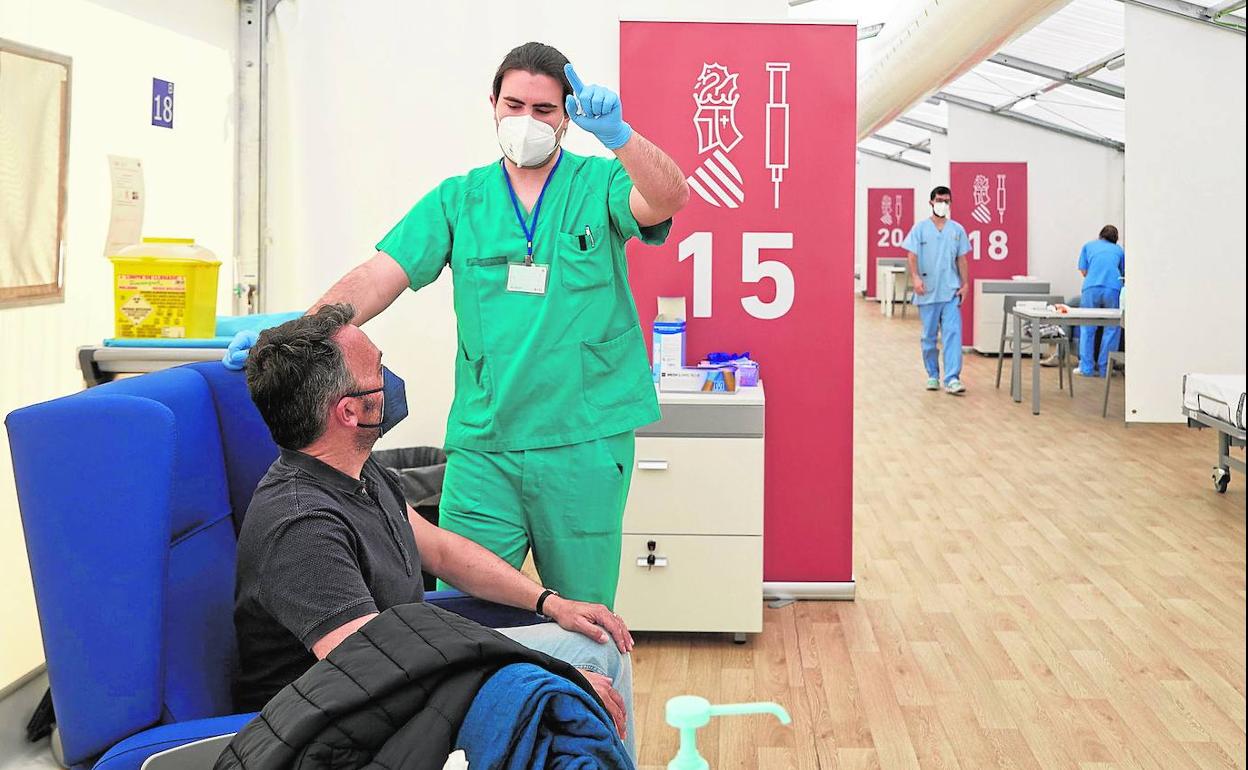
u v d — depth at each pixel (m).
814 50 4.14
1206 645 3.81
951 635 3.94
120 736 1.64
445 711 1.25
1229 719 3.20
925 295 10.28
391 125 4.46
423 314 4.55
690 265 4.22
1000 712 3.27
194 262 2.71
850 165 4.18
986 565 4.81
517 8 4.38
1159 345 8.28
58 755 1.88
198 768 1.53
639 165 2.33
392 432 4.58
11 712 2.85
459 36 4.42
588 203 2.59
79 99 3.39
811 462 4.30
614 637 2.10
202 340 2.63
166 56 3.87
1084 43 10.83
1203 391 6.19
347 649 1.32
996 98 13.59
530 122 2.46
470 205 2.61
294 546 1.74
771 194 4.20
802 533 4.33
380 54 4.44
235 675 1.86
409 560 2.00
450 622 1.34
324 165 4.48
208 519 1.94
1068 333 10.41
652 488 3.86
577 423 2.60
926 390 10.52
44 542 1.61
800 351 4.25
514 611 2.20
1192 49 7.96
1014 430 8.25
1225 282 8.16
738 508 3.86
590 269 2.59
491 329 2.59
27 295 3.17
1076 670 3.59
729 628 3.88
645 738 3.10
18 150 3.12
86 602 1.62
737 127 4.17
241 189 4.45
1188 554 4.95
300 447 1.85
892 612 4.20
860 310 21.09
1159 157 8.10
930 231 10.20
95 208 3.50
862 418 8.87
